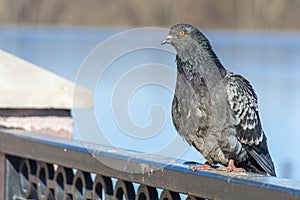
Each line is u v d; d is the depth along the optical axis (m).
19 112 8.07
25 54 55.03
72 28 88.31
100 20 86.19
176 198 5.79
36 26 89.44
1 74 7.95
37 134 7.40
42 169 7.31
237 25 82.69
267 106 29.09
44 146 6.98
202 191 5.38
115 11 84.50
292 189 4.66
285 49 72.69
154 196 6.00
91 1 86.75
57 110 8.24
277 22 82.69
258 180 4.98
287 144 19.78
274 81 39.66
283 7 82.50
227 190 5.16
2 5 89.62
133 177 6.00
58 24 89.00
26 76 8.08
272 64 52.94
